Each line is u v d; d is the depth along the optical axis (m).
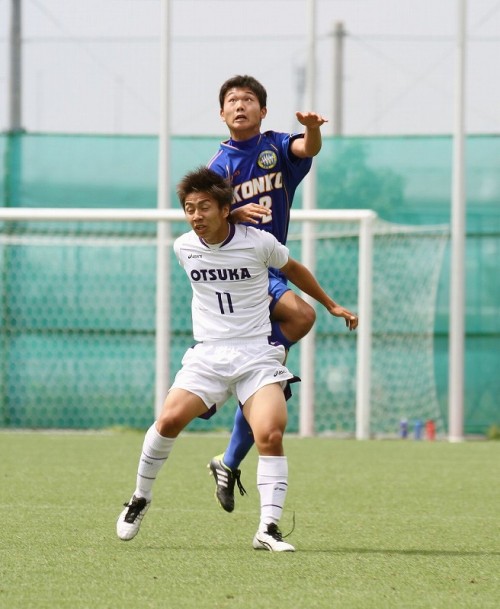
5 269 52.09
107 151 51.47
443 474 32.75
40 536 20.50
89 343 51.88
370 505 25.92
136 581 16.31
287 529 22.03
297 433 51.28
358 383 46.03
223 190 19.03
